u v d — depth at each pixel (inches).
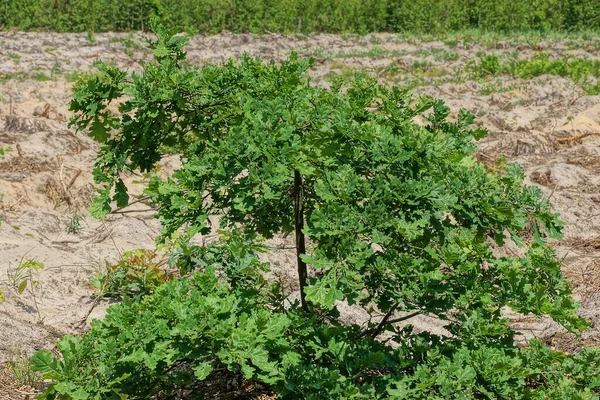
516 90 844.6
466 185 165.3
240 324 158.2
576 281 333.1
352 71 983.0
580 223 417.4
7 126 553.6
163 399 188.7
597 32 1475.1
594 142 613.3
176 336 158.9
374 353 166.1
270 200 178.2
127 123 185.9
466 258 168.9
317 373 163.5
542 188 461.1
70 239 344.8
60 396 167.3
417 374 164.2
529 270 173.9
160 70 178.4
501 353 166.2
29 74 874.1
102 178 187.2
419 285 164.7
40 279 283.3
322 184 156.2
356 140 164.2
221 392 202.2
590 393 176.9
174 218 172.4
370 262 163.2
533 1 1619.1
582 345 268.5
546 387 205.9
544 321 280.2
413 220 159.8
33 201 398.0
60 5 1385.3
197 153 183.8
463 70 1003.3
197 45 1261.1
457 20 1614.2
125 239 338.6
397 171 164.6
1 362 229.1
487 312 167.9
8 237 332.8
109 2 1395.2
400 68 1026.7
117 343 159.0
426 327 268.7
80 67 973.8
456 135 180.9
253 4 1485.0
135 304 169.2
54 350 241.0
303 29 1553.9
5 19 1378.0
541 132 612.7
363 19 1566.2
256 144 166.6
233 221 177.3
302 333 173.0
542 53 1127.6
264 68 190.1
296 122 175.0
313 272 310.3
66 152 498.9
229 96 184.7
